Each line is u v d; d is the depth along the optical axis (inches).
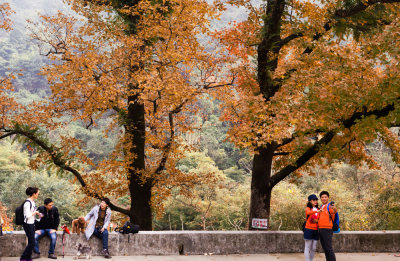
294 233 386.6
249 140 403.5
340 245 391.2
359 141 505.7
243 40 522.9
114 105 585.3
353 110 409.1
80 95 582.2
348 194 1103.6
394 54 361.4
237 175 2640.3
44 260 320.5
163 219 1604.3
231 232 376.2
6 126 601.6
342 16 491.8
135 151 641.0
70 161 617.3
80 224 356.8
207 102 1891.0
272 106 395.5
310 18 475.5
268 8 480.4
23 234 334.3
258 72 469.4
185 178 679.1
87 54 580.4
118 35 611.5
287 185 1380.4
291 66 435.8
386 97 348.8
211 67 622.8
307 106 383.2
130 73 581.9
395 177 956.6
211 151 3100.4
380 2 489.4
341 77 390.3
